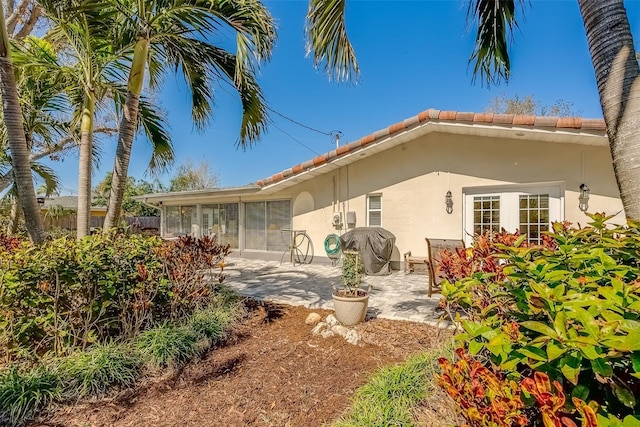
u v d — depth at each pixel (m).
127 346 3.49
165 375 3.29
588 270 1.61
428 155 8.53
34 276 3.19
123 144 4.85
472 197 8.16
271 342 4.09
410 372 2.86
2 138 5.28
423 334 4.15
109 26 4.69
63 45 5.54
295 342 4.05
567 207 7.05
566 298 1.27
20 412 2.55
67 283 3.38
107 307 3.74
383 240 8.35
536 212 7.47
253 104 5.70
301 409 2.72
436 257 5.73
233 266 10.13
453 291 1.98
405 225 8.82
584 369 1.21
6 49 4.05
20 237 6.02
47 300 3.25
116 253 3.84
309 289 6.87
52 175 10.30
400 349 3.73
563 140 6.80
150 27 4.70
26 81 5.28
